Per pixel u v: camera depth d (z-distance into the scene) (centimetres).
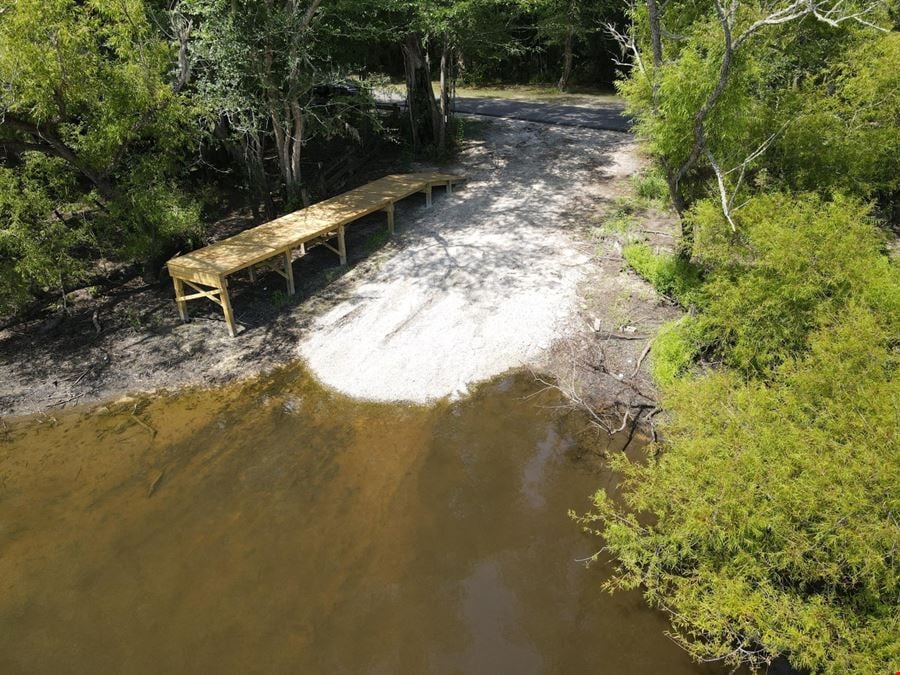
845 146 955
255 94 1219
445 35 1552
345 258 1181
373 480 746
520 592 613
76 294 1117
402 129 1839
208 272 934
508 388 882
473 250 1209
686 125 872
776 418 556
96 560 655
